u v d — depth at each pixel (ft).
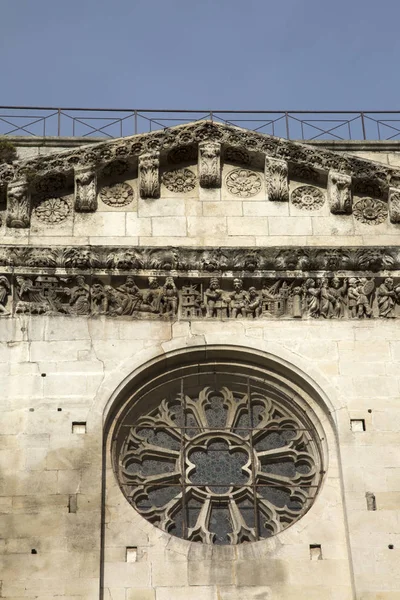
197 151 158.20
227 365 145.69
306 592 130.82
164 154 157.07
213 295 147.84
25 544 131.03
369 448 138.72
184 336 145.59
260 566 132.05
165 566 131.64
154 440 142.72
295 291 148.15
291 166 157.28
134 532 133.49
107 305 146.51
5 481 134.62
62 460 136.36
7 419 138.51
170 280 147.64
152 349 144.36
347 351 145.28
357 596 129.70
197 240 152.46
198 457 142.20
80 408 139.74
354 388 142.92
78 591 128.67
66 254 148.05
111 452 139.23
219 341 145.28
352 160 156.25
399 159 160.86
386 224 155.12
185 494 138.92
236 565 131.95
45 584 128.88
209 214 154.40
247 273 148.77
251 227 153.89
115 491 136.26
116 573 131.03
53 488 134.62
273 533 136.87
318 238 153.58
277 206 155.43
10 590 128.36
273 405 145.48
